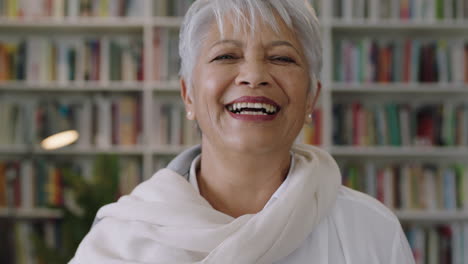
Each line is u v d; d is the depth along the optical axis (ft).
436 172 11.31
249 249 3.49
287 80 3.63
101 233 3.85
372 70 11.25
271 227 3.56
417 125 11.28
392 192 11.25
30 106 11.44
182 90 4.14
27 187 11.18
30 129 11.21
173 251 3.61
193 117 4.09
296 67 3.70
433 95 12.09
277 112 3.65
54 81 11.21
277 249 3.58
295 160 4.02
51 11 11.19
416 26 11.24
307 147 4.34
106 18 11.27
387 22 11.20
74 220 9.69
